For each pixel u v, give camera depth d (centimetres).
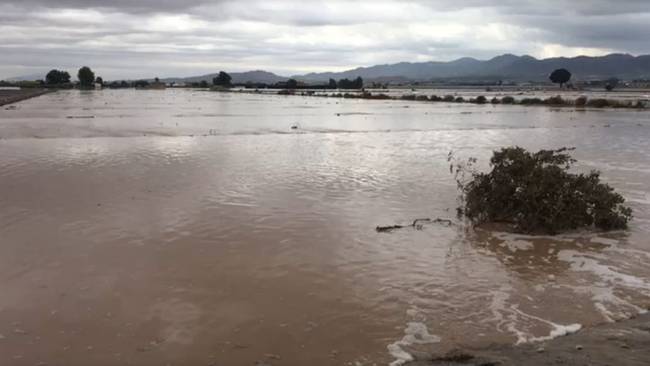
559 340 577
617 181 1443
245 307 656
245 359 539
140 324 610
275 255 838
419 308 660
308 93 10488
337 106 5741
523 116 4153
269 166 1642
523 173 1047
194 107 5303
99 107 5094
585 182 1030
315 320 625
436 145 2258
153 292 695
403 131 2900
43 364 527
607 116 4116
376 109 5169
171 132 2670
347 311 649
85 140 2256
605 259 841
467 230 993
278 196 1225
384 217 1067
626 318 635
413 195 1264
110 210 1078
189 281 732
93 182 1354
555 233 977
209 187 1311
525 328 607
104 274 751
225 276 751
